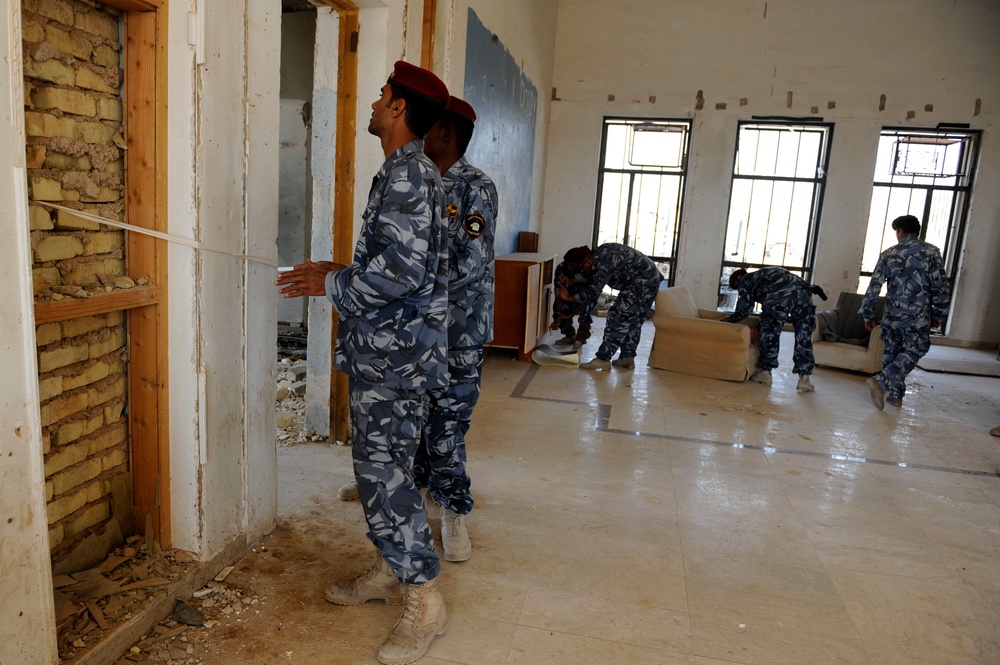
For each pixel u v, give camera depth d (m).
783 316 5.18
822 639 2.04
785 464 3.55
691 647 1.96
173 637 1.83
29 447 1.41
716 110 8.45
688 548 2.55
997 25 7.84
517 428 3.88
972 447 4.06
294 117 5.26
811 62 8.23
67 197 1.65
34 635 1.47
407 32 3.28
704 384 5.20
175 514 2.03
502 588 2.20
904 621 2.16
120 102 1.80
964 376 6.32
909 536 2.78
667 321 5.49
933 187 8.32
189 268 1.86
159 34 1.74
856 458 3.72
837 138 8.28
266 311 2.24
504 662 1.83
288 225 5.43
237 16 1.92
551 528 2.65
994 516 3.04
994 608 2.27
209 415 1.98
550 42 8.23
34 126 1.55
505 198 6.16
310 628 1.92
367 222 1.70
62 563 1.81
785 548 2.61
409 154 1.70
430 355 1.73
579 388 4.85
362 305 1.66
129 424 1.98
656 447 3.69
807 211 8.62
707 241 8.69
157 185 1.82
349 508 2.67
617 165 8.91
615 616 2.08
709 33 8.36
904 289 4.70
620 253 5.34
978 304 8.23
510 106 6.04
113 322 1.88
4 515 1.37
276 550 2.32
